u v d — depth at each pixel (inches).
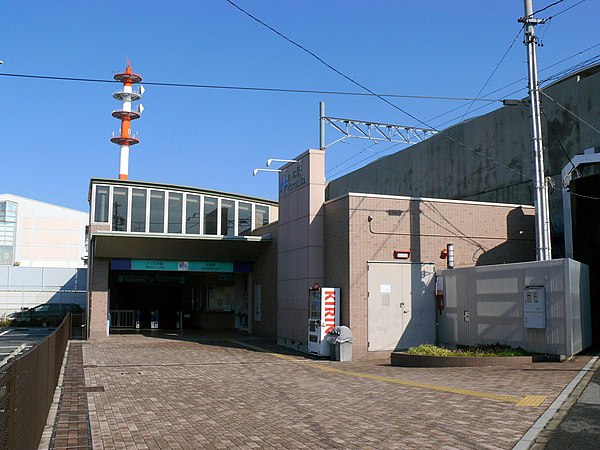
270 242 1045.2
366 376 553.0
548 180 756.6
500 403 374.9
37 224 2630.4
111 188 1284.4
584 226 738.2
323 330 750.5
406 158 1304.1
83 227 2714.1
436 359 609.0
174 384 514.0
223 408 398.9
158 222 1310.3
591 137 858.1
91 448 295.7
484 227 842.2
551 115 936.9
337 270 789.9
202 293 1382.9
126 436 320.5
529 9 675.4
